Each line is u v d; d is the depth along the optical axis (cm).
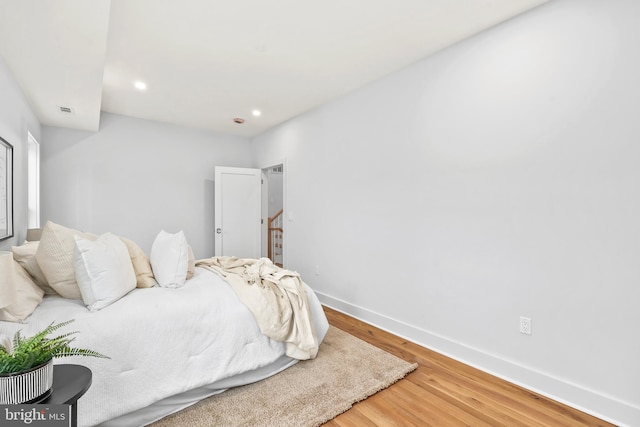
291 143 448
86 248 171
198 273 262
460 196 249
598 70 181
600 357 182
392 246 304
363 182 334
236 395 193
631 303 172
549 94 200
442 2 202
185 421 169
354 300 348
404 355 255
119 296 181
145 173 459
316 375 216
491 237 230
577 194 190
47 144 393
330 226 379
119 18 217
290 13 214
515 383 214
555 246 199
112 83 326
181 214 489
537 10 205
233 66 290
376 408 185
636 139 169
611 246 178
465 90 245
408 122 288
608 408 177
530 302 210
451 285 255
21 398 93
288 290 228
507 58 220
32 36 193
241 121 461
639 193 169
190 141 496
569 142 192
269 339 213
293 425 166
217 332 192
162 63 284
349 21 223
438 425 171
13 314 149
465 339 246
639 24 168
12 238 250
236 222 506
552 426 171
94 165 422
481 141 235
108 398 154
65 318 158
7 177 233
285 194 461
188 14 214
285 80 320
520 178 214
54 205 398
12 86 247
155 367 169
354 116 345
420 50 263
